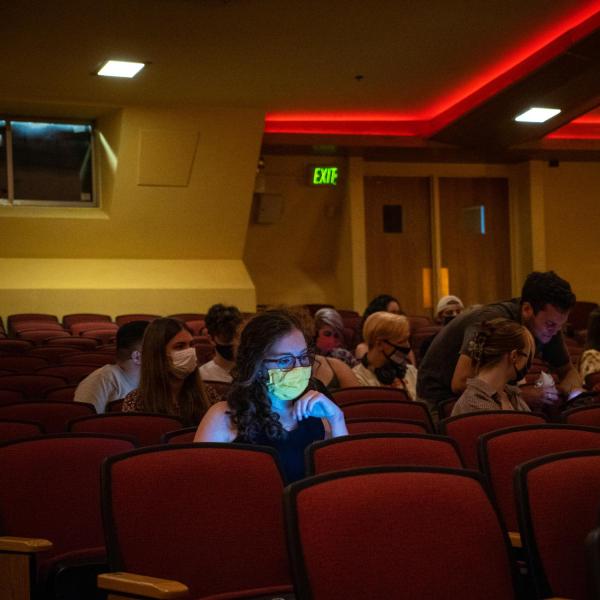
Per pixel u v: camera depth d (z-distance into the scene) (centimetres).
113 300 1377
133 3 898
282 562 275
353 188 1548
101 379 497
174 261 1427
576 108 1242
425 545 228
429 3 928
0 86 1194
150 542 261
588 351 582
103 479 261
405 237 1617
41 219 1341
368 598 220
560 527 249
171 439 334
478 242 1644
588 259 1681
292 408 302
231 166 1348
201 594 264
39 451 325
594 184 1683
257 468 279
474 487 240
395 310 778
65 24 956
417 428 366
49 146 1362
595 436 321
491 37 1043
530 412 375
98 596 308
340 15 950
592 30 988
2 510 313
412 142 1434
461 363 429
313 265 1617
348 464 289
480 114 1284
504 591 233
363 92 1255
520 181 1634
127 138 1289
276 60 1097
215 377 518
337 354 571
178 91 1220
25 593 279
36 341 962
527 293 445
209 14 934
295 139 1396
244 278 1437
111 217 1359
